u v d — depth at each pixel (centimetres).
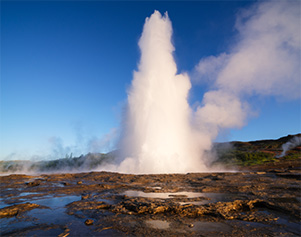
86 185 1577
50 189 1450
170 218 793
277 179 1941
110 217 803
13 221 766
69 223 738
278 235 629
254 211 909
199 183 1733
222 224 731
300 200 1057
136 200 1011
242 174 2411
